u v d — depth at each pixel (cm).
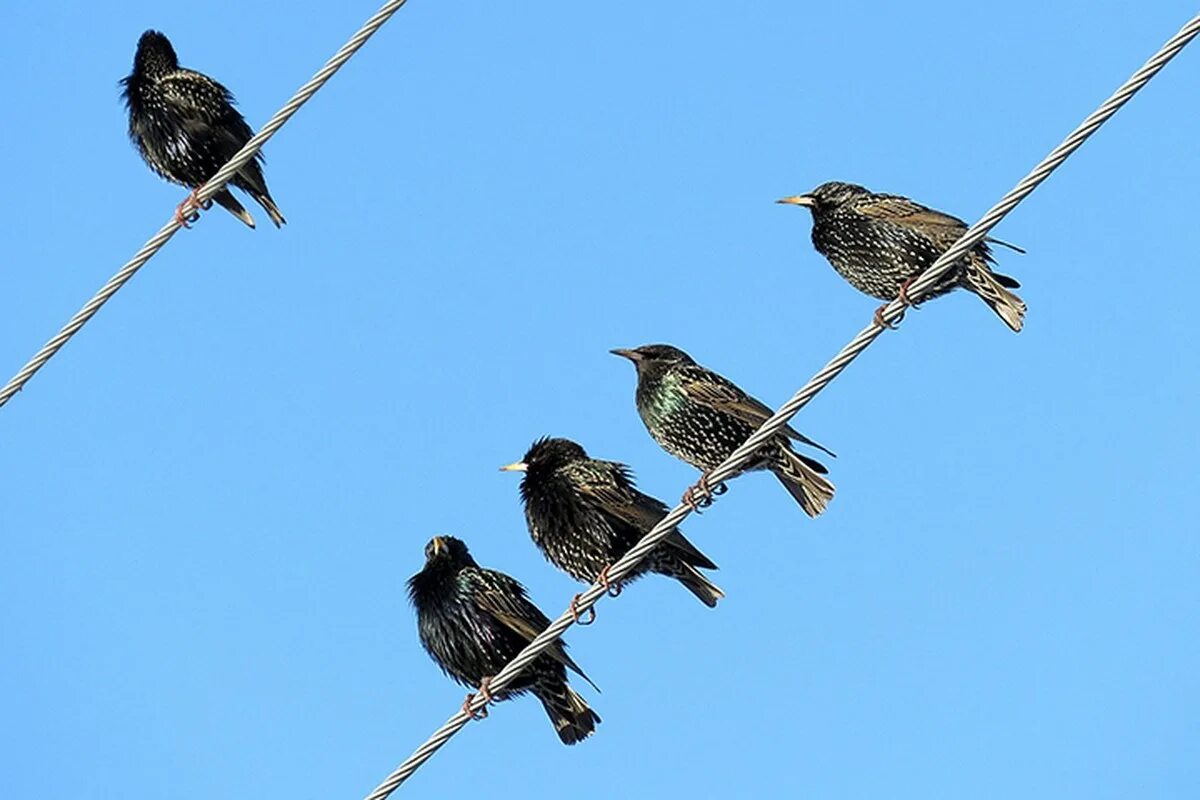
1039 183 1148
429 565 1461
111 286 1368
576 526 1461
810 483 1494
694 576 1448
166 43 1734
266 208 1730
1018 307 1515
